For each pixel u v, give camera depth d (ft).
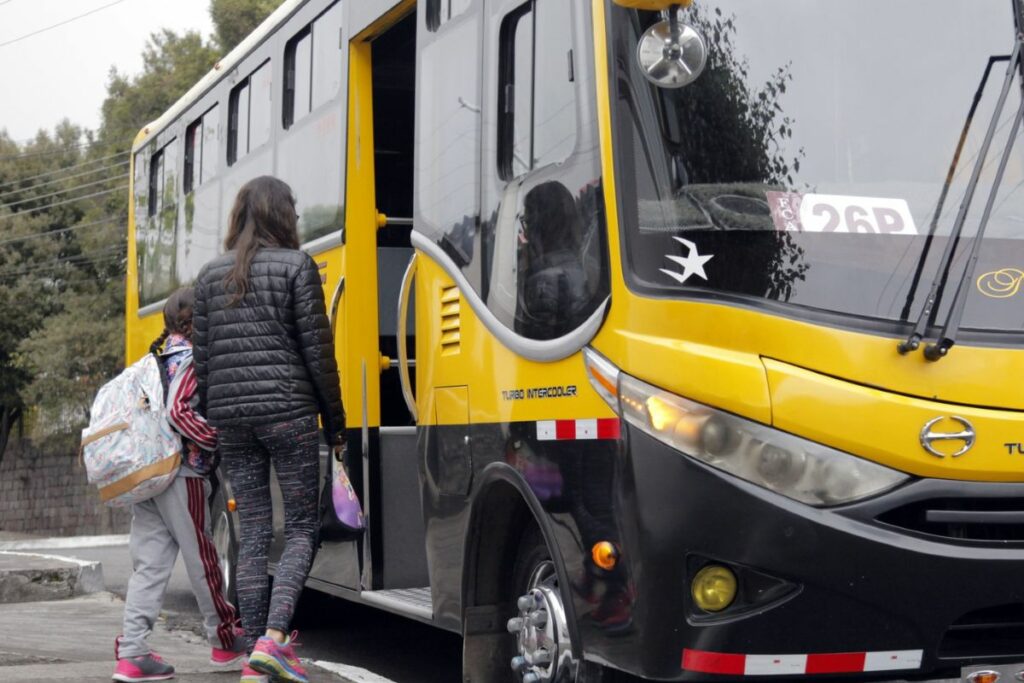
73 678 21.08
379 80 25.31
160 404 20.83
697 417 14.14
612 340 15.03
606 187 15.44
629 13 15.74
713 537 14.01
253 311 19.61
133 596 21.09
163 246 38.75
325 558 25.11
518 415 16.96
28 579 36.35
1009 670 14.46
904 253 14.85
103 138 140.56
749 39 15.71
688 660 14.26
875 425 13.97
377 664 25.64
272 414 19.52
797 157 15.39
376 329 24.12
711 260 14.73
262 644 19.10
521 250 17.29
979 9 16.28
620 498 14.66
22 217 136.67
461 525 18.61
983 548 14.06
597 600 15.14
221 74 33.53
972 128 15.83
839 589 13.96
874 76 15.81
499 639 18.34
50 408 124.57
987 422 14.11
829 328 14.25
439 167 20.35
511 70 18.21
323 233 25.45
